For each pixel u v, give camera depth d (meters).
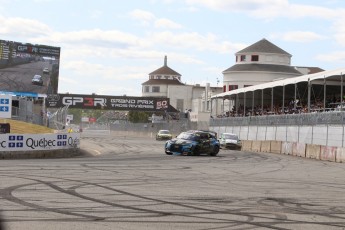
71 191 12.67
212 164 24.62
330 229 8.91
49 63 54.44
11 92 52.06
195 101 97.25
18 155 25.92
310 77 42.47
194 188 14.35
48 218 9.02
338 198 13.18
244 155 35.53
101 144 47.19
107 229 8.23
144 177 16.92
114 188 13.62
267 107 65.94
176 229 8.42
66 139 29.14
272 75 83.06
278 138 47.34
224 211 10.48
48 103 78.06
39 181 14.51
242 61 86.88
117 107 80.88
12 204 10.38
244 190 14.30
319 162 31.14
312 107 49.09
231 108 82.06
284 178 18.47
